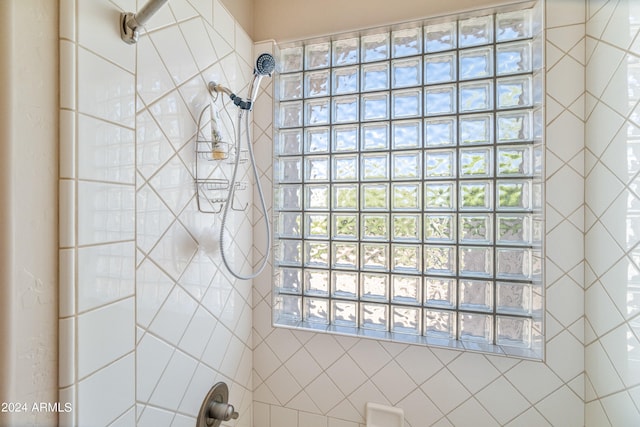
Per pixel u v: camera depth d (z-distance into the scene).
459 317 0.99
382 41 1.06
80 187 0.48
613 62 0.71
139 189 0.61
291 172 1.14
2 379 0.40
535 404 0.87
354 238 1.08
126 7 0.57
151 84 0.64
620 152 0.68
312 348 1.06
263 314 1.10
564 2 0.84
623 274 0.67
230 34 0.95
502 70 0.95
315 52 1.12
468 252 0.98
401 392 0.97
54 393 0.45
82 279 0.48
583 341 0.83
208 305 0.85
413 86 1.03
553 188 0.85
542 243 0.87
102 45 0.52
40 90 0.44
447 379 0.94
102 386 0.52
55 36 0.46
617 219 0.69
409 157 1.04
